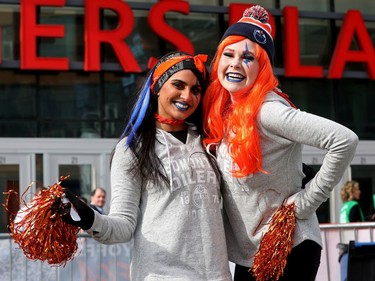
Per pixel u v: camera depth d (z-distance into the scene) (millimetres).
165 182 3740
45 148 13695
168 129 3889
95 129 13969
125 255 7613
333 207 14547
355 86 15242
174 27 14500
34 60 13383
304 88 15023
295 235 3797
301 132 3605
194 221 3740
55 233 3523
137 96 3961
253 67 3797
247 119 3709
